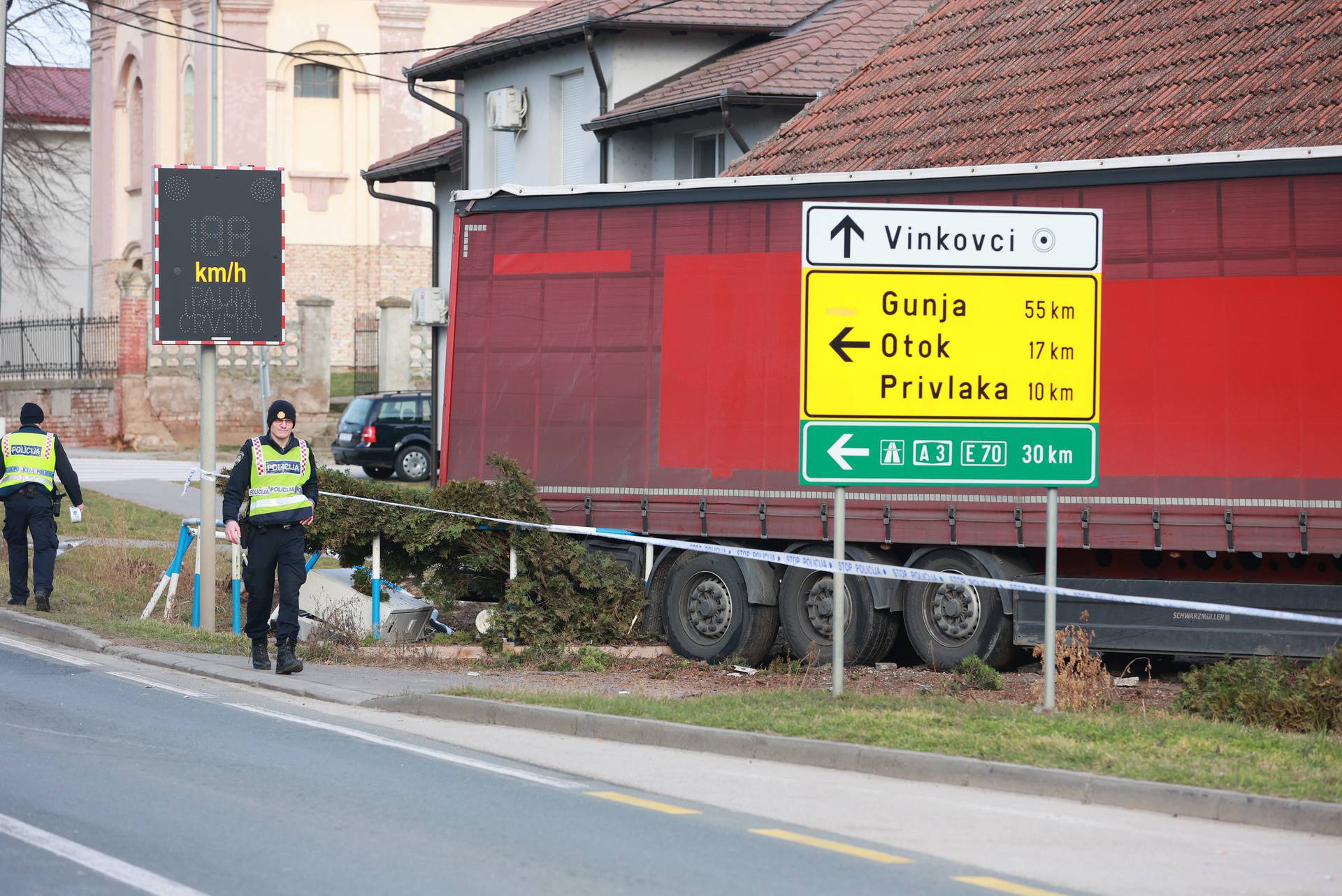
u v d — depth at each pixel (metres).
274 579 24.81
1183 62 34.62
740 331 26.88
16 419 85.19
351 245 94.94
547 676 25.03
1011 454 20.94
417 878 13.07
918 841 14.57
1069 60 37.56
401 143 94.94
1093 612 24.52
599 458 27.67
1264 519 23.28
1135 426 23.88
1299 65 31.83
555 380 28.05
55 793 15.98
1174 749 17.50
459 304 28.83
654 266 27.45
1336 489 23.00
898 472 20.95
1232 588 23.77
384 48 94.50
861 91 42.06
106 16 102.12
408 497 27.56
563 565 27.05
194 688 23.03
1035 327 20.95
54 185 112.88
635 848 14.16
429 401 66.75
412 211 95.31
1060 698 21.78
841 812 15.70
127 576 34.12
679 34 51.69
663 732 19.19
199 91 93.12
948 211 20.94
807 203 20.88
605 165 51.25
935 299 20.94
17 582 30.62
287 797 15.97
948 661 25.55
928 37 43.44
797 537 26.22
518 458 28.25
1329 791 15.53
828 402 20.92
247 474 24.52
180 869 13.23
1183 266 23.80
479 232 28.73
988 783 16.84
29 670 24.31
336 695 22.34
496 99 55.94
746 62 49.00
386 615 27.50
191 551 38.09
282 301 29.16
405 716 21.20
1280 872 13.64
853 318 20.89
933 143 36.78
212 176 28.81
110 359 81.06
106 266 102.25
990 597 25.19
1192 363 23.67
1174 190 23.95
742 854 14.00
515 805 15.79
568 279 28.06
